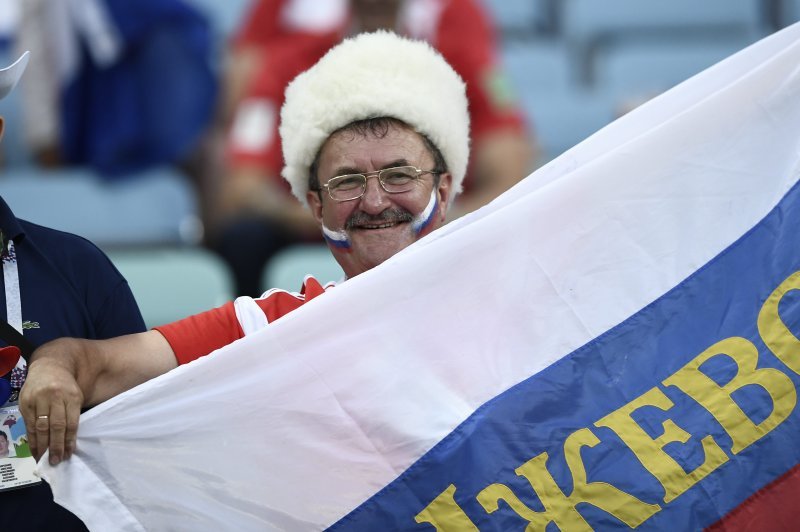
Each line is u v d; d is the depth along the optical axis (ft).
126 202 75.00
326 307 36.52
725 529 35.19
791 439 35.68
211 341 38.40
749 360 36.35
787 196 37.76
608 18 93.81
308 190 40.86
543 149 83.15
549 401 36.24
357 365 36.37
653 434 35.81
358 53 39.73
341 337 36.45
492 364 36.65
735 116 38.09
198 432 35.68
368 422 36.11
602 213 37.58
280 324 36.32
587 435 35.83
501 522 35.35
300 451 35.99
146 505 35.22
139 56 74.74
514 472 35.63
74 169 77.36
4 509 36.81
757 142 38.01
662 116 39.40
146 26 74.49
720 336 36.65
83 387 35.45
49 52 76.38
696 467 35.50
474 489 35.53
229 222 72.49
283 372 36.14
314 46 73.46
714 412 35.91
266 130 73.41
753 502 35.35
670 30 94.17
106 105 75.56
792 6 95.04
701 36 94.38
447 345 36.68
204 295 68.23
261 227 72.13
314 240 72.59
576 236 37.47
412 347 36.60
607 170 37.78
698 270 37.32
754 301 36.86
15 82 40.11
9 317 37.78
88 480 34.94
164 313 67.92
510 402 36.22
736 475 35.47
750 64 39.60
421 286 36.86
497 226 37.40
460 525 35.40
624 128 39.27
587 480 35.53
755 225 37.60
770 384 36.09
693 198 37.73
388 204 38.99
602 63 90.84
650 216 37.63
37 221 74.54
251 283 72.08
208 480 35.60
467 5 72.18
